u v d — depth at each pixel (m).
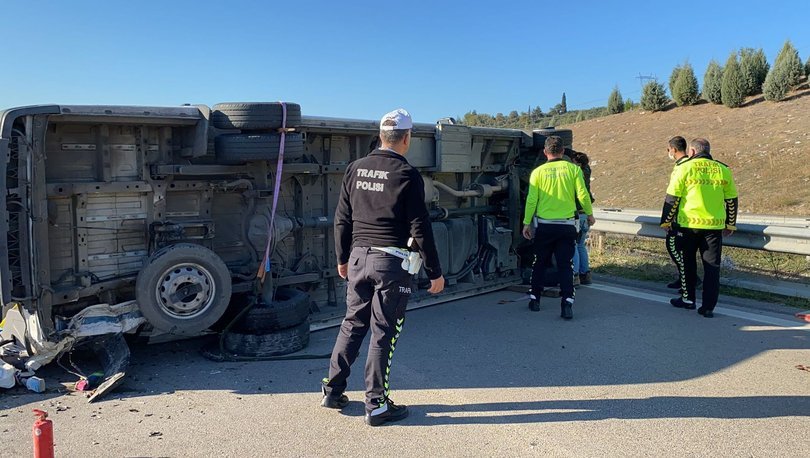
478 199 8.46
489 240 8.27
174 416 4.07
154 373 4.98
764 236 7.71
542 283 7.12
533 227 7.13
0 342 5.01
